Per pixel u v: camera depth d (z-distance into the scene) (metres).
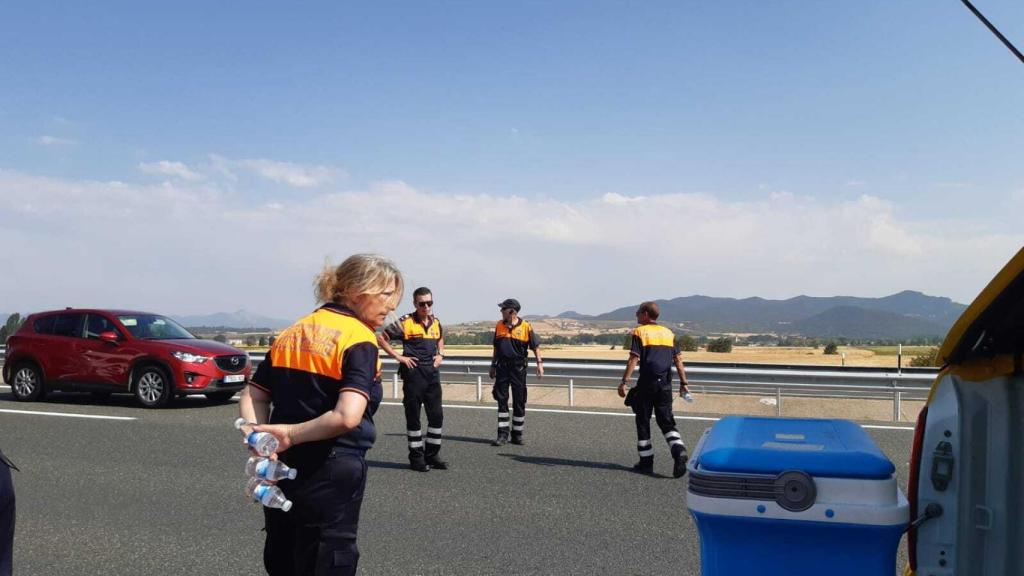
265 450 3.25
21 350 15.13
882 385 13.52
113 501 7.60
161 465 9.21
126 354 14.31
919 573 2.80
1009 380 2.69
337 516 3.44
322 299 3.73
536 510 7.34
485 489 8.13
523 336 10.62
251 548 6.18
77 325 14.95
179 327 15.59
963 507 2.73
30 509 7.30
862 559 2.80
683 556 6.02
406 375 8.93
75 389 14.72
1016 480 2.64
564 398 15.85
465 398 16.38
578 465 9.33
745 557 2.90
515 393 10.63
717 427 3.33
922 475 2.81
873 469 2.80
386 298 3.69
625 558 5.97
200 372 14.02
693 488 2.96
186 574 5.60
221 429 11.77
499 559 5.95
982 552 2.70
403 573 5.63
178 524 6.83
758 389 14.58
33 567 5.74
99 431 11.56
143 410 13.88
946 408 2.78
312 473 3.41
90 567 5.74
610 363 18.31
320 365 3.44
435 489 8.13
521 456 9.85
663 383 8.84
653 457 9.28
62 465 9.20
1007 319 2.62
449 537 6.50
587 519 7.04
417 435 8.98
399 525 6.84
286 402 3.47
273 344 3.61
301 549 3.43
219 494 7.87
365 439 3.54
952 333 2.72
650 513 7.23
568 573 5.64
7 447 10.30
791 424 3.34
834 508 2.79
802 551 2.85
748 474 2.88
